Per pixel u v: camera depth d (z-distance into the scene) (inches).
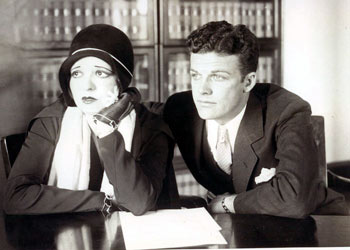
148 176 53.8
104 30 55.4
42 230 44.7
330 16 114.8
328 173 89.9
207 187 66.1
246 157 57.9
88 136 59.0
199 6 111.0
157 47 106.0
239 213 50.7
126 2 103.6
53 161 59.0
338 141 112.8
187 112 62.4
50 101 99.0
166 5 105.4
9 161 62.1
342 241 40.8
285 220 47.0
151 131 57.8
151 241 41.1
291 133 54.2
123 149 51.0
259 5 115.7
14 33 94.8
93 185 59.1
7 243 41.5
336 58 114.7
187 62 111.1
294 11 116.7
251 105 58.2
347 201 74.5
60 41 98.7
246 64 54.2
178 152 110.7
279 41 117.4
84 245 40.6
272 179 51.9
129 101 54.2
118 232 43.7
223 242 40.8
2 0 93.4
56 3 97.9
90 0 100.8
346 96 114.8
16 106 96.0
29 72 96.9
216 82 53.6
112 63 54.9
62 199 50.3
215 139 60.8
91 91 56.1
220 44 52.1
